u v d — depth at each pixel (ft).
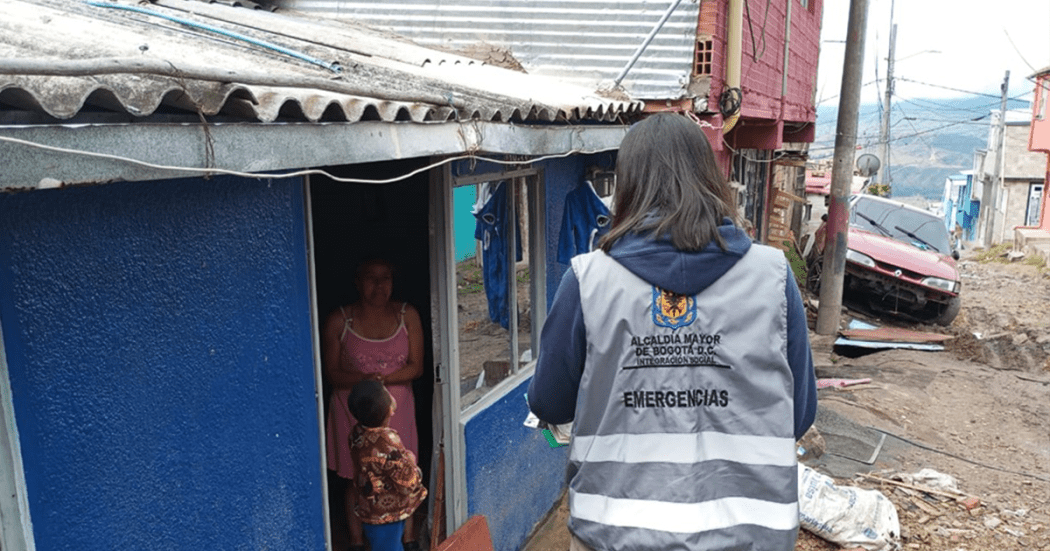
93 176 5.65
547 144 14.25
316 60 13.34
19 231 6.24
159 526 7.67
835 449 22.61
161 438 7.64
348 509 14.17
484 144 11.63
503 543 15.80
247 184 8.54
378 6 23.91
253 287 8.74
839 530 16.96
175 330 7.73
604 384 5.60
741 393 5.49
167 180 7.50
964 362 34.01
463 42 23.79
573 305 5.69
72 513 6.79
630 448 5.57
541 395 6.05
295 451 9.62
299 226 9.47
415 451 14.57
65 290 6.63
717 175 5.84
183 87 6.44
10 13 10.73
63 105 5.39
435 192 13.20
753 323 5.49
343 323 13.88
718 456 5.49
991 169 131.75
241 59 11.89
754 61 27.86
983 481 21.34
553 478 18.30
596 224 18.61
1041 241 75.97
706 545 5.31
